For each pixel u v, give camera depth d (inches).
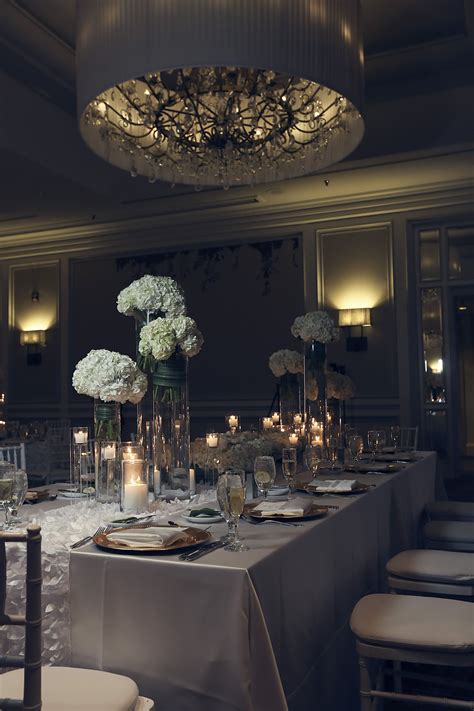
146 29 132.1
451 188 326.0
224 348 381.1
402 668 124.5
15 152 265.7
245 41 129.7
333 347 354.9
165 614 70.9
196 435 383.9
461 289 340.5
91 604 74.8
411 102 275.1
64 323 416.5
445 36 230.5
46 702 60.6
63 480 243.3
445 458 339.6
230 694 67.2
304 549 83.4
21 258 430.3
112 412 110.4
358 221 348.5
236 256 380.5
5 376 433.1
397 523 139.0
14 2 210.4
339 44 139.6
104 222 386.6
